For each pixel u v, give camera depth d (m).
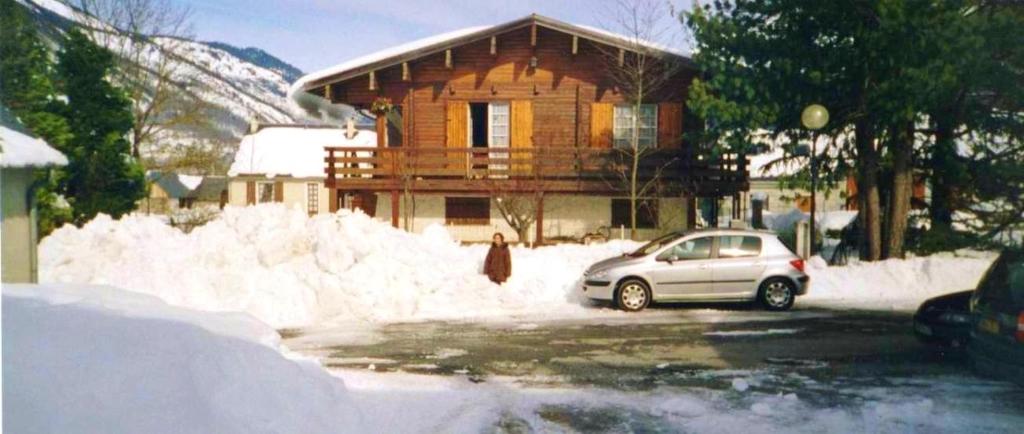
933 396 8.09
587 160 23.39
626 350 10.55
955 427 7.03
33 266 13.26
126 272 13.74
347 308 13.51
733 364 9.66
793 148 18.50
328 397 6.84
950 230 19.14
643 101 23.61
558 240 24.17
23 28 22.78
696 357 10.09
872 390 8.34
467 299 14.24
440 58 24.06
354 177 23.58
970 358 8.02
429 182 23.23
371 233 15.18
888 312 13.76
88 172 23.31
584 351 10.50
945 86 14.87
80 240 15.38
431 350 10.60
